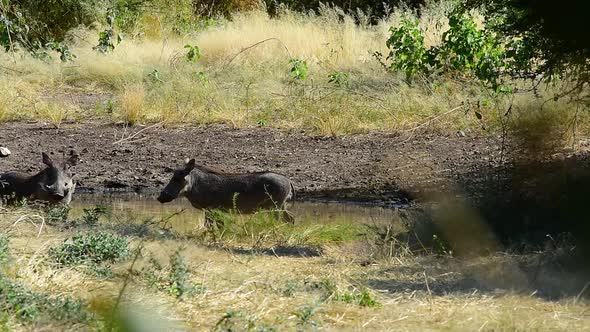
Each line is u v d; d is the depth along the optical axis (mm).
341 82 66812
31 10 80375
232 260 29375
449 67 63344
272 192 38781
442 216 35188
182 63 75750
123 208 43406
